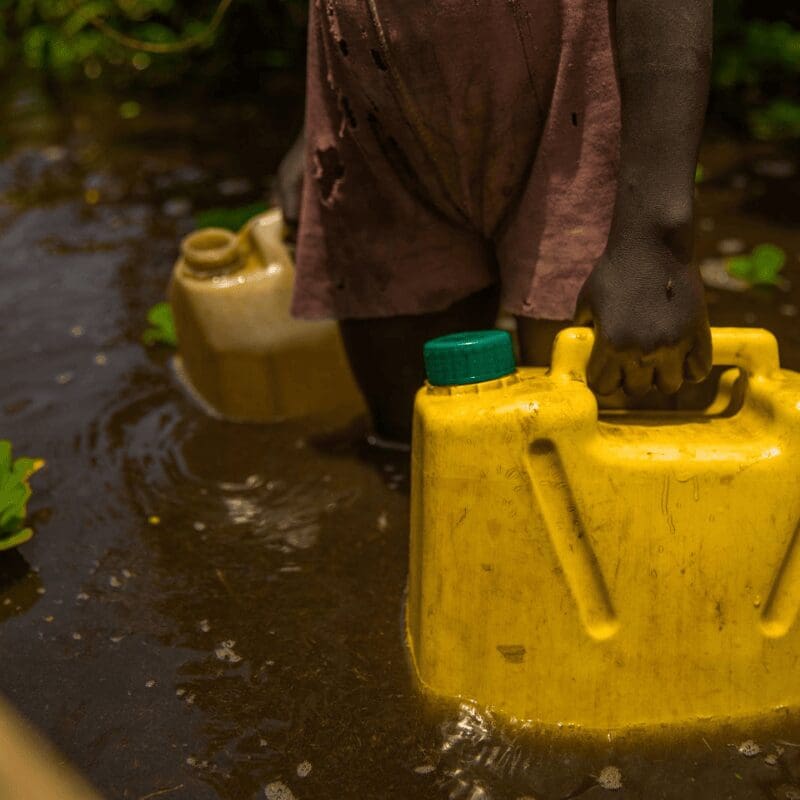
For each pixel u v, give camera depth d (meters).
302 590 1.92
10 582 1.98
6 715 0.73
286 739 1.56
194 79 6.19
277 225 2.55
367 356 2.16
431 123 1.65
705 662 1.50
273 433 2.47
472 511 1.47
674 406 1.83
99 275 3.51
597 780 1.45
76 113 5.74
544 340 1.80
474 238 1.89
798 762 1.47
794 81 5.25
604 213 1.59
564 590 1.47
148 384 2.74
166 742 1.56
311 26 1.79
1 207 4.27
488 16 1.52
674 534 1.46
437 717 1.56
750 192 4.09
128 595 1.93
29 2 6.42
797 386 1.50
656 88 1.40
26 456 2.43
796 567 1.48
